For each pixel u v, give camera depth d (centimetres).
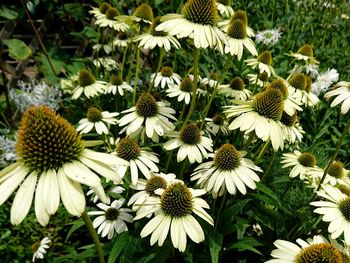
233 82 50
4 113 68
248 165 34
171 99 56
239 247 34
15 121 68
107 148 45
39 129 21
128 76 55
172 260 36
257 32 67
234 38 40
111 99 59
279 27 67
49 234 47
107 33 71
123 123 40
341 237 35
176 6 63
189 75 54
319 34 75
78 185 21
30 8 70
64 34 82
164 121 40
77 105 62
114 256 32
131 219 38
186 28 33
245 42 40
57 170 22
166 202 29
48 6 76
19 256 45
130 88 51
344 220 30
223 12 50
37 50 81
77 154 22
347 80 68
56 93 64
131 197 35
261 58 48
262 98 33
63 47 84
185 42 53
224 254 37
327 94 38
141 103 39
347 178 41
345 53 70
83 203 20
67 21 81
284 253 28
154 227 29
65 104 65
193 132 38
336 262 25
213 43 34
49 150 21
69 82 67
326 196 32
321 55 68
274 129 33
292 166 46
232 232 38
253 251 36
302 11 73
